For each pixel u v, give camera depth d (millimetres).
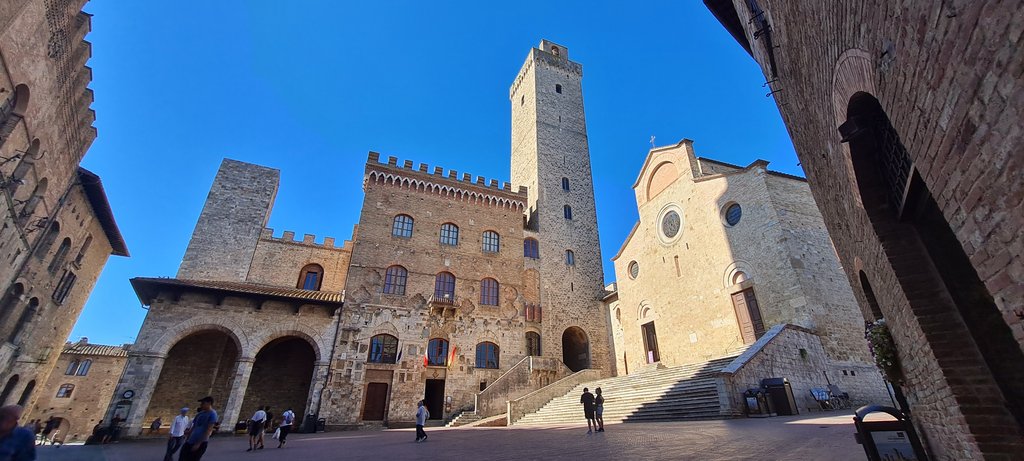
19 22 13977
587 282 44344
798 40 6980
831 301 23375
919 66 3434
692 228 30797
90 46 18953
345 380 30719
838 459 7320
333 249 41500
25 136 16469
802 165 11047
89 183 24375
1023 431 4723
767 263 24953
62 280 25797
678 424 16484
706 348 28062
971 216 3326
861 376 21938
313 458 13148
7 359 21656
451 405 33062
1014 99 2457
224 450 17047
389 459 11969
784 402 17656
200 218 38906
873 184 6074
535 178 48406
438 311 35812
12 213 16953
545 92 54469
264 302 30406
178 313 27719
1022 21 2234
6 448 5660
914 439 6465
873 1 3895
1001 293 3137
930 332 5488
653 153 35594
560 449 11820
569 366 43750
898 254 5863
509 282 39875
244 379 27828
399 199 39094
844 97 5449
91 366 49438
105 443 23078
